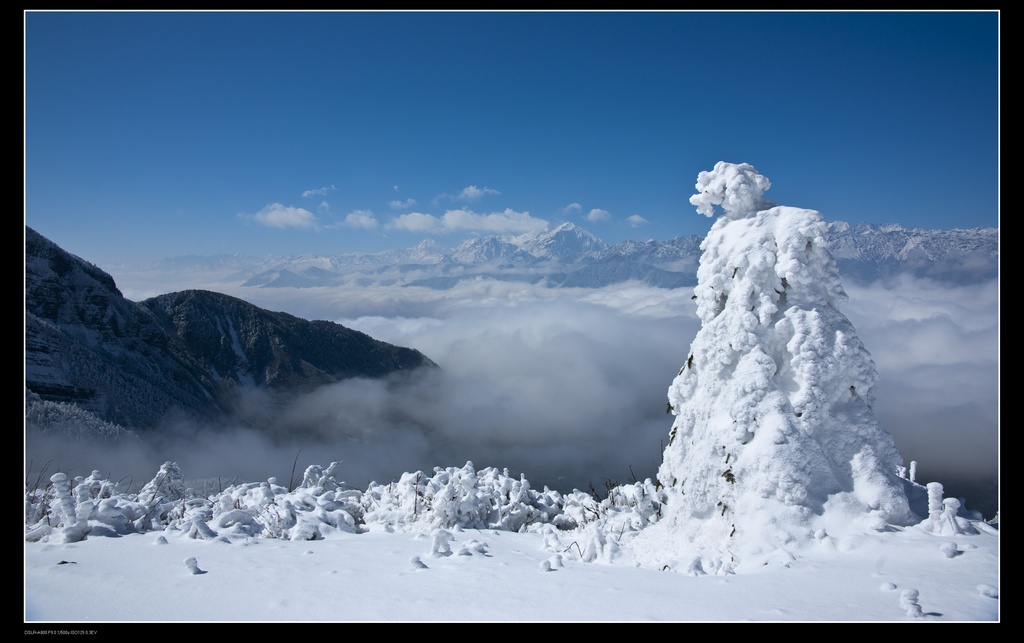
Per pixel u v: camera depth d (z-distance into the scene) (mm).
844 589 4816
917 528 5922
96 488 8766
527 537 8242
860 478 6270
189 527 6887
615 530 8305
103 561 5680
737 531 6152
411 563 5867
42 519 6898
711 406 6941
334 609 4543
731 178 7262
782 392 6590
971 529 5812
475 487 9688
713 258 7293
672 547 6703
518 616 4391
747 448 6391
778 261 6789
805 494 6078
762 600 4645
